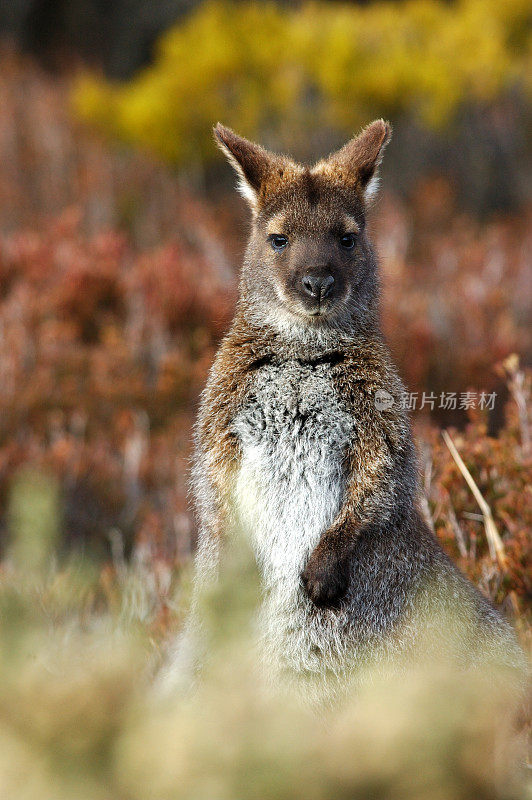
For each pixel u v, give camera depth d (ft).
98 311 66.44
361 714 14.57
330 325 32.01
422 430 44.70
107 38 143.02
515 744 26.68
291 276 31.94
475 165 107.34
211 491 31.86
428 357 60.23
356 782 13.34
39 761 12.89
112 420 58.49
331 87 103.14
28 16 145.07
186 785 12.98
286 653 30.25
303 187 33.68
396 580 30.48
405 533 30.78
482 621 30.71
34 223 87.66
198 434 33.37
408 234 88.79
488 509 37.88
